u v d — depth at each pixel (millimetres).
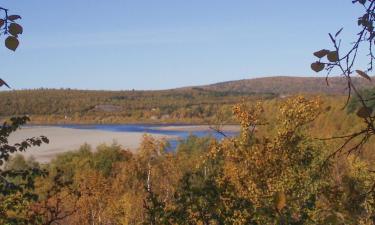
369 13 2590
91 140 113062
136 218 24469
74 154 62156
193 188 7008
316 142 11844
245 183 11734
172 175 34812
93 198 23516
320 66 2447
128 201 25141
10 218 6449
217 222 6898
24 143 6195
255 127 12898
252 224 7051
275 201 2775
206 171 10930
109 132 137375
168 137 116438
